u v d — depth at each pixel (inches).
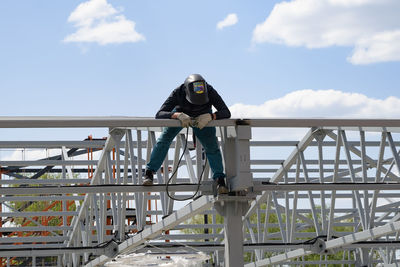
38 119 301.9
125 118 314.8
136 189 346.0
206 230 1070.4
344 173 938.1
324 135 660.1
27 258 1370.6
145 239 583.2
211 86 335.3
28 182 932.0
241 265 337.1
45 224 1381.6
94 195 823.7
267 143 914.1
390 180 930.7
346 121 326.0
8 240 989.2
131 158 615.8
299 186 354.6
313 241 703.7
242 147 328.8
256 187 345.1
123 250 657.0
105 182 738.2
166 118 323.0
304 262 1125.7
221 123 325.4
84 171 1268.5
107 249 678.5
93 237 979.9
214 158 346.0
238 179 328.2
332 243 669.9
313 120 325.1
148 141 546.6
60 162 906.1
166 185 347.9
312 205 710.5
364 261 1016.9
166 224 505.0
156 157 348.8
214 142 345.4
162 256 423.5
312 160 941.8
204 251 758.5
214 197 346.0
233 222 340.8
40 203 1539.1
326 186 362.3
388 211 978.7
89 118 313.4
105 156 732.7
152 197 895.7
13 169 1224.2
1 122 298.2
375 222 1011.9
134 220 1115.3
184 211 448.5
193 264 410.3
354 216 993.5
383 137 555.8
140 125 311.0
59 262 1044.5
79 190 340.8
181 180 948.6
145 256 417.4
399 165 543.2
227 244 340.8
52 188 340.8
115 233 689.0
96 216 816.9
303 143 697.0
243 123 327.3
